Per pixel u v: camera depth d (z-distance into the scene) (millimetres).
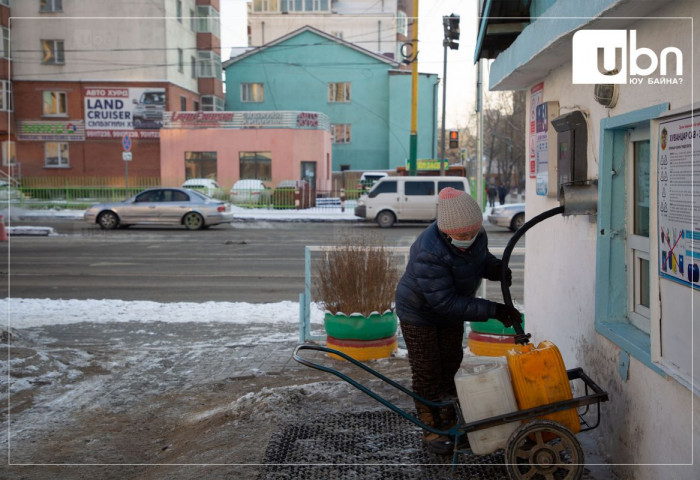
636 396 3422
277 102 47844
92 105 38844
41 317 9086
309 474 3795
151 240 19891
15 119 38938
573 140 4277
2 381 6059
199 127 36688
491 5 5852
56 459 4555
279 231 23000
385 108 47500
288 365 6629
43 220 29172
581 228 4344
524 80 5508
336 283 6730
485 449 3430
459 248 3654
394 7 64875
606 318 3908
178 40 41000
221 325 8695
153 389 6012
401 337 7523
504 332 6598
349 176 43875
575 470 3311
